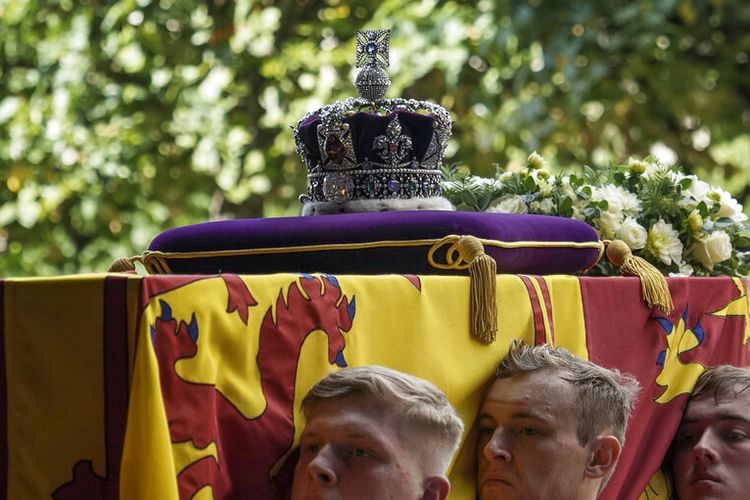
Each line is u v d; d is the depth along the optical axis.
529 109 13.29
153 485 2.99
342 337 3.57
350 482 3.34
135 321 3.04
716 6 13.70
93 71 14.57
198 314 3.17
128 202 14.82
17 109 14.54
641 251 5.70
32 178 14.59
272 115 14.39
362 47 4.77
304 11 15.09
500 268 4.32
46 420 3.12
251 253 4.34
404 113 4.66
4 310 3.16
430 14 13.73
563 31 13.23
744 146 16.59
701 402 4.87
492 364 4.02
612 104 14.27
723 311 5.24
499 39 13.23
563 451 3.90
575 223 4.74
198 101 14.34
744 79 14.64
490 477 3.95
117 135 14.52
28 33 14.70
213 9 14.73
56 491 3.11
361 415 3.37
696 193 5.91
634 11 13.16
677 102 14.38
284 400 3.42
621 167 6.07
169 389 3.09
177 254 4.45
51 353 3.12
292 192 14.87
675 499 4.96
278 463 3.40
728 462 4.75
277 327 3.40
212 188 15.05
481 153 14.15
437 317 3.85
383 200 4.60
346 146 4.61
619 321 4.59
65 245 15.09
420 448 3.43
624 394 4.11
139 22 14.23
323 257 4.29
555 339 4.27
